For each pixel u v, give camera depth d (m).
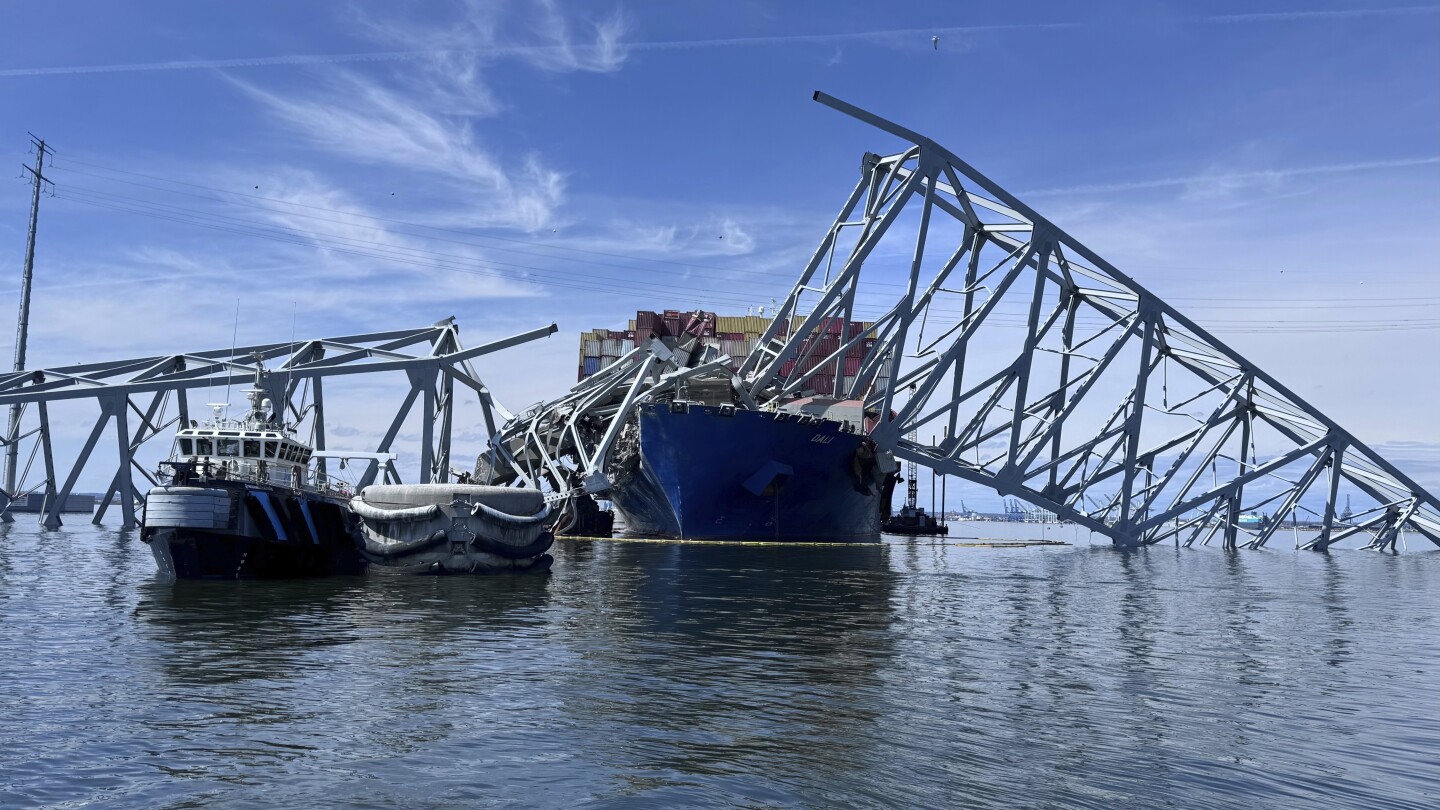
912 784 9.91
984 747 11.42
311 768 10.15
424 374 76.62
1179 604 31.72
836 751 11.09
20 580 31.17
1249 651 20.45
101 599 25.86
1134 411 80.81
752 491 67.62
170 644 18.11
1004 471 77.44
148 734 11.38
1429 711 14.22
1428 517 86.50
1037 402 82.31
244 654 17.11
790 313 72.50
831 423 67.75
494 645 18.66
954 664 17.50
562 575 38.00
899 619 24.80
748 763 10.55
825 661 17.47
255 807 8.93
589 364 98.88
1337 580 47.19
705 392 73.62
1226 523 91.88
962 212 75.88
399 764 10.34
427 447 75.88
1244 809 9.38
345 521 36.53
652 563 47.50
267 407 37.91
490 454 91.38
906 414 74.25
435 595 28.61
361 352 77.44
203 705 12.93
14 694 13.52
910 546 78.62
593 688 14.45
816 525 77.12
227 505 30.50
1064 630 23.44
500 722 12.24
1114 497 83.88
